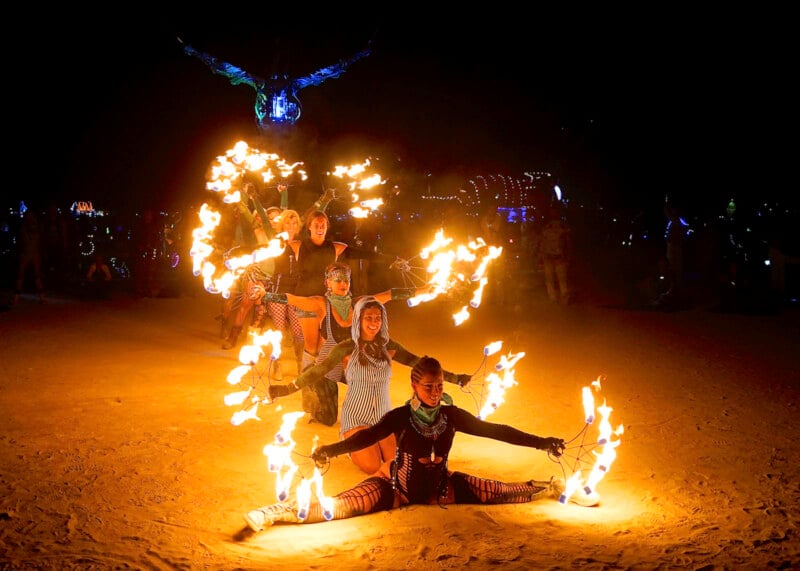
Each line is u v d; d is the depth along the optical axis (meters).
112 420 7.81
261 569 4.62
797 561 4.77
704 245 23.80
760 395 9.28
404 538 5.10
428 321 15.98
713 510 5.66
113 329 13.90
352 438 5.50
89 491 5.89
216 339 13.08
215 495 5.88
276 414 8.16
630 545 5.00
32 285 21.30
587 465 6.77
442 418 5.65
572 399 9.12
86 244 25.41
